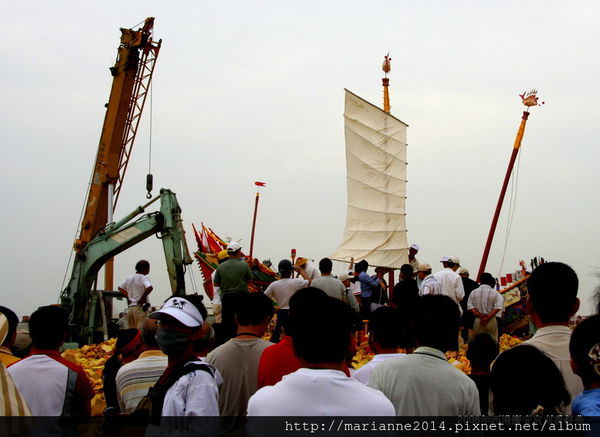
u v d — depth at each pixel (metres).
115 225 21.36
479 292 14.17
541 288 5.40
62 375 5.89
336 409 3.86
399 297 8.66
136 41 29.20
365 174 56.41
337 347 4.05
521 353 4.12
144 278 15.91
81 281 21.31
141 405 5.32
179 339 5.10
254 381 6.39
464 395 4.76
